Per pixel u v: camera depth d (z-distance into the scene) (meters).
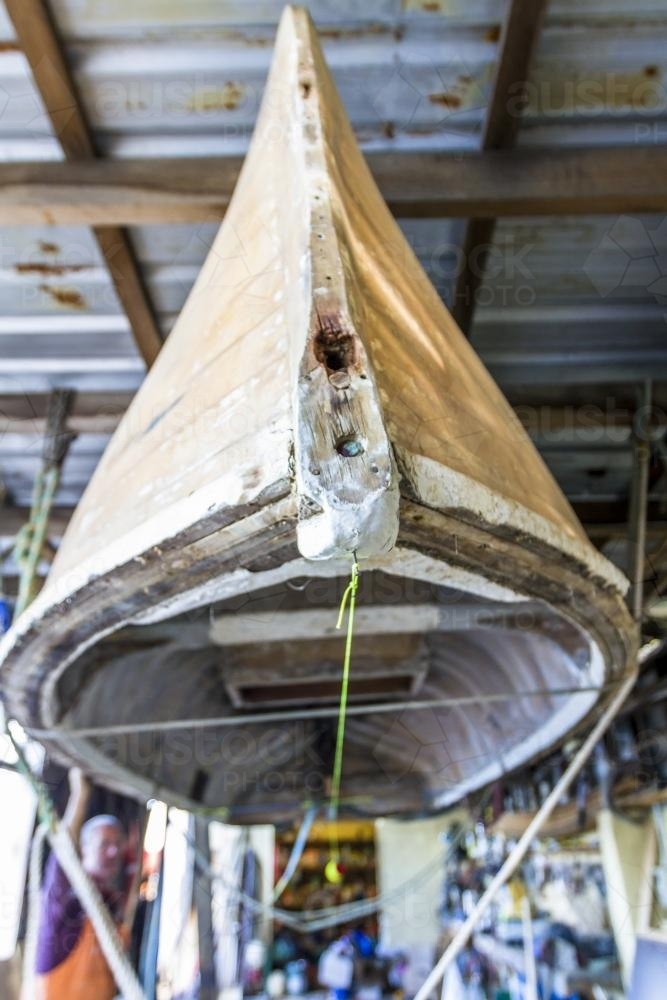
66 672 1.45
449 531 0.85
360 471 0.62
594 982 2.79
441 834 4.55
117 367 2.75
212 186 1.92
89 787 2.88
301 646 1.82
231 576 0.94
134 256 2.29
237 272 1.20
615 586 1.21
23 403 2.79
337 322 0.70
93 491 1.43
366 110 2.02
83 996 2.47
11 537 3.29
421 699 2.20
